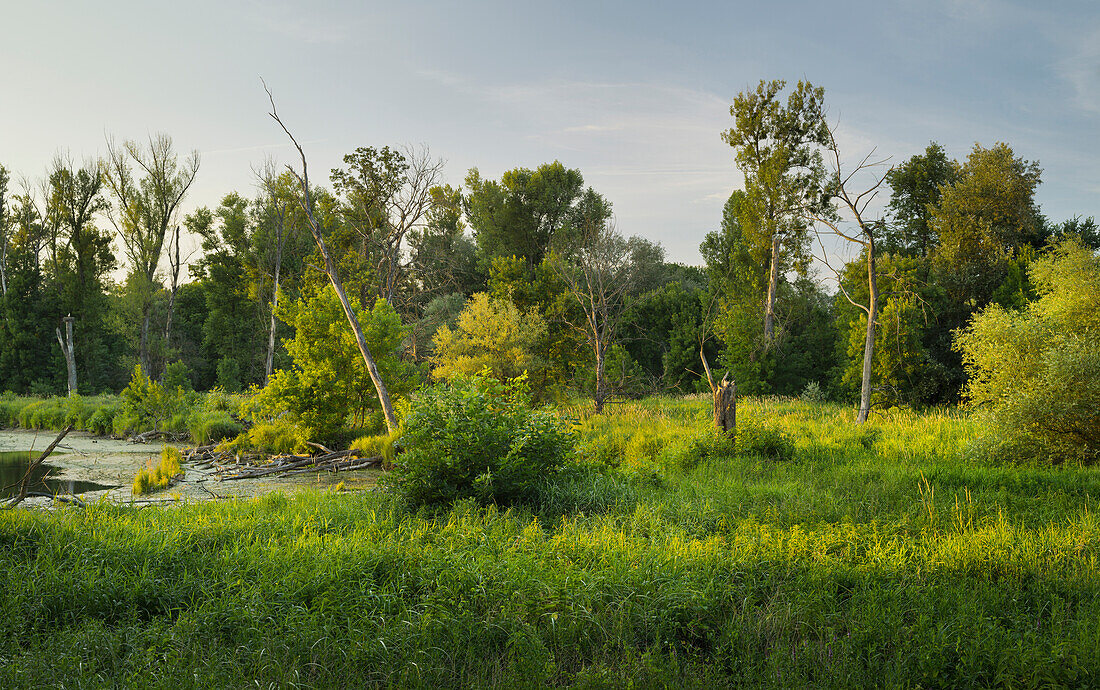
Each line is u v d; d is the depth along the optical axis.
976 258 33.09
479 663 4.39
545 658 4.46
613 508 8.92
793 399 30.88
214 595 5.53
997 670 4.27
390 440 16.88
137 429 23.25
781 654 4.38
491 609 5.12
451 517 8.21
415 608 5.26
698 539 7.34
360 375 19.44
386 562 6.18
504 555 6.32
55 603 5.33
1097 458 12.39
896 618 4.91
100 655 4.53
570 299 26.52
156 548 6.46
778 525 7.91
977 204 33.78
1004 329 14.21
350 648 4.51
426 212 31.25
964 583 5.56
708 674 4.23
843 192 23.58
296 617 5.01
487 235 51.50
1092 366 12.38
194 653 4.38
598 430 18.75
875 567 6.10
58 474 15.68
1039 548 6.60
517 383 11.52
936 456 13.55
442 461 9.20
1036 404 12.55
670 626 5.05
